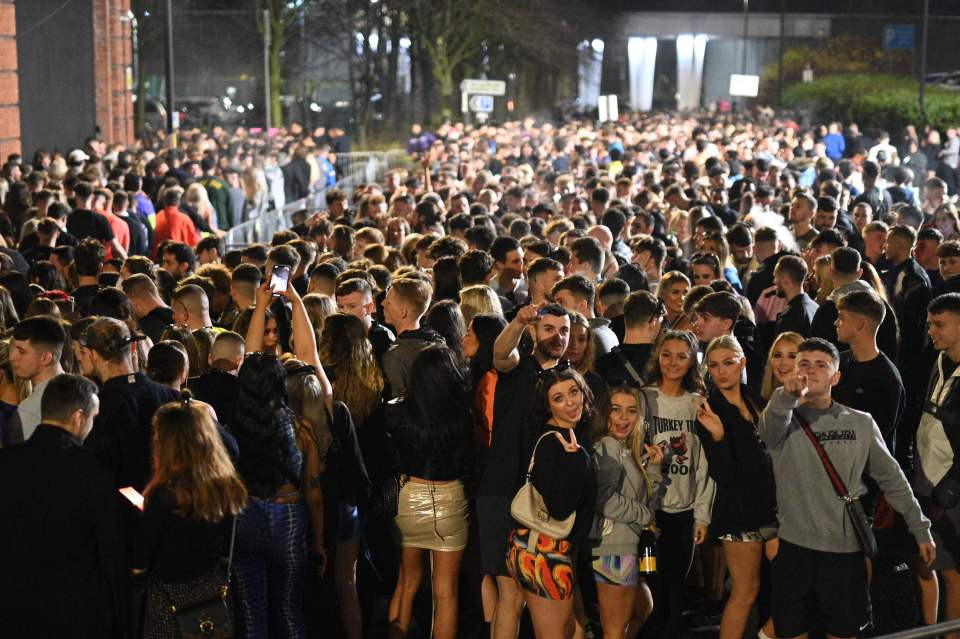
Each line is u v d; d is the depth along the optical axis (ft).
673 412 28.07
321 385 27.25
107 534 22.81
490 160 120.57
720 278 42.32
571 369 25.94
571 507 25.11
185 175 90.74
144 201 75.15
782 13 236.22
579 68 285.64
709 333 32.22
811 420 26.02
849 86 215.10
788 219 61.98
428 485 27.78
